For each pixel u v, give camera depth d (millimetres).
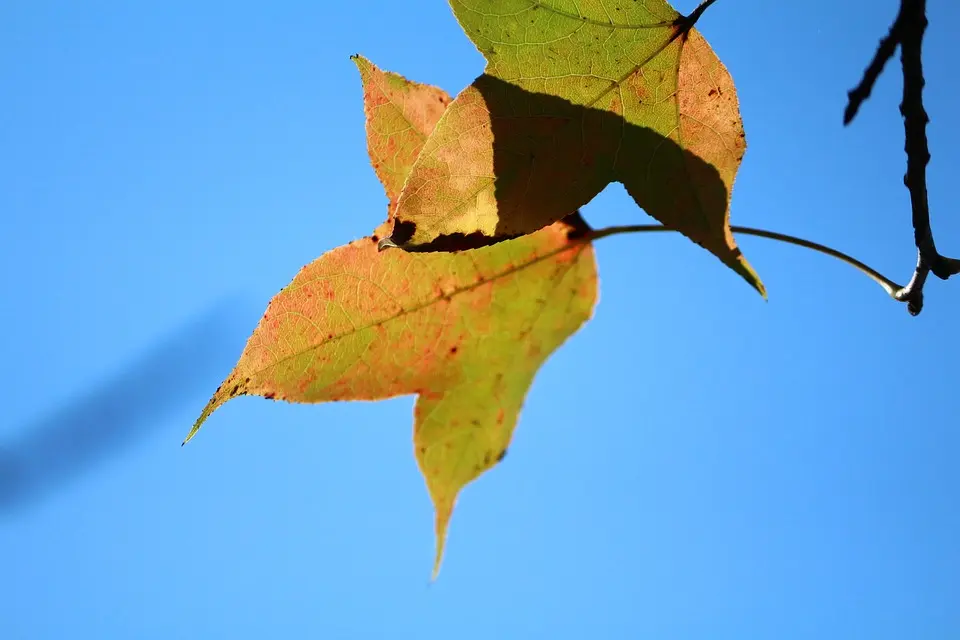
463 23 561
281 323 588
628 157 566
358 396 596
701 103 567
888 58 539
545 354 608
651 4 565
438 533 602
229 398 584
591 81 565
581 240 604
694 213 565
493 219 561
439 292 599
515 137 562
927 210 559
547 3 562
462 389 604
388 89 592
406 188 558
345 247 593
